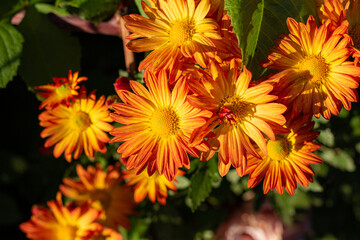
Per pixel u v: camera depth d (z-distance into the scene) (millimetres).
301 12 425
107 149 523
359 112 525
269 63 411
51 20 507
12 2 511
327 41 408
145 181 514
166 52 415
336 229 789
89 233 530
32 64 511
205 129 392
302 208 774
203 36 407
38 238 530
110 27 506
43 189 744
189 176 534
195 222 690
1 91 647
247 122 410
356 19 436
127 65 482
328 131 486
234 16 407
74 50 520
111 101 465
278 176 434
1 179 762
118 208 553
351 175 630
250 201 730
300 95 416
